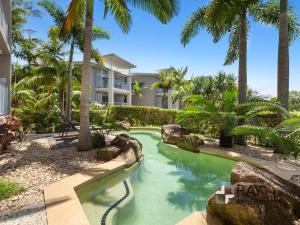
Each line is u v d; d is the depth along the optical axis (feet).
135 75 138.72
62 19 45.32
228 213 12.72
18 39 66.80
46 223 11.99
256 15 41.37
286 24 32.60
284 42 32.45
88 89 29.09
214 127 38.88
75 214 12.84
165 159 31.19
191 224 12.76
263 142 32.78
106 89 105.60
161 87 122.93
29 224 11.91
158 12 30.17
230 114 33.63
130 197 17.90
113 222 14.20
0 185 15.99
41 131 48.70
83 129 28.84
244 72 38.55
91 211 15.33
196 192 19.56
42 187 17.12
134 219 14.79
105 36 49.16
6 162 23.26
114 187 20.03
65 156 26.18
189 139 35.70
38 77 53.93
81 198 17.39
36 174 19.95
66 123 37.76
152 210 16.12
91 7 28.27
